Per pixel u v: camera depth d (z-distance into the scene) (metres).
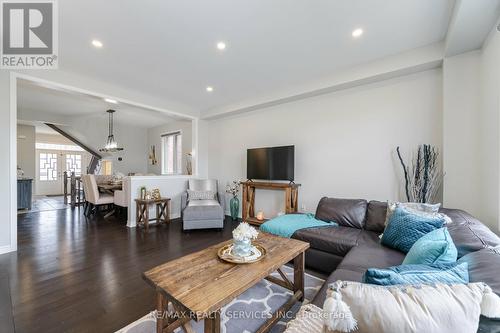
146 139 7.99
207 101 4.72
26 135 7.38
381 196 3.19
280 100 4.07
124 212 5.38
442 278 0.86
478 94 2.38
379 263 1.75
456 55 2.49
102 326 1.63
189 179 5.21
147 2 1.92
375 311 0.60
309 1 1.92
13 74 2.94
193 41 2.52
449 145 2.52
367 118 3.30
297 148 4.07
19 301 1.90
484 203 2.28
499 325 0.60
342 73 3.24
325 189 3.72
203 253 1.84
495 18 1.90
